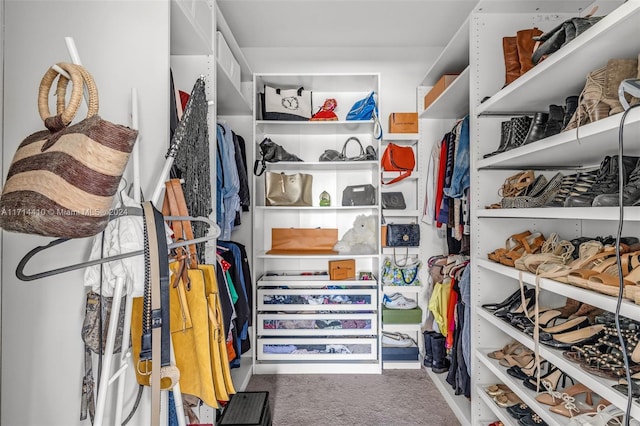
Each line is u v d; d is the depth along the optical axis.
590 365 1.21
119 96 1.30
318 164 2.85
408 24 2.74
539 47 1.43
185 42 1.75
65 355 1.25
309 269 3.19
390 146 2.96
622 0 1.72
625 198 1.09
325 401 2.35
